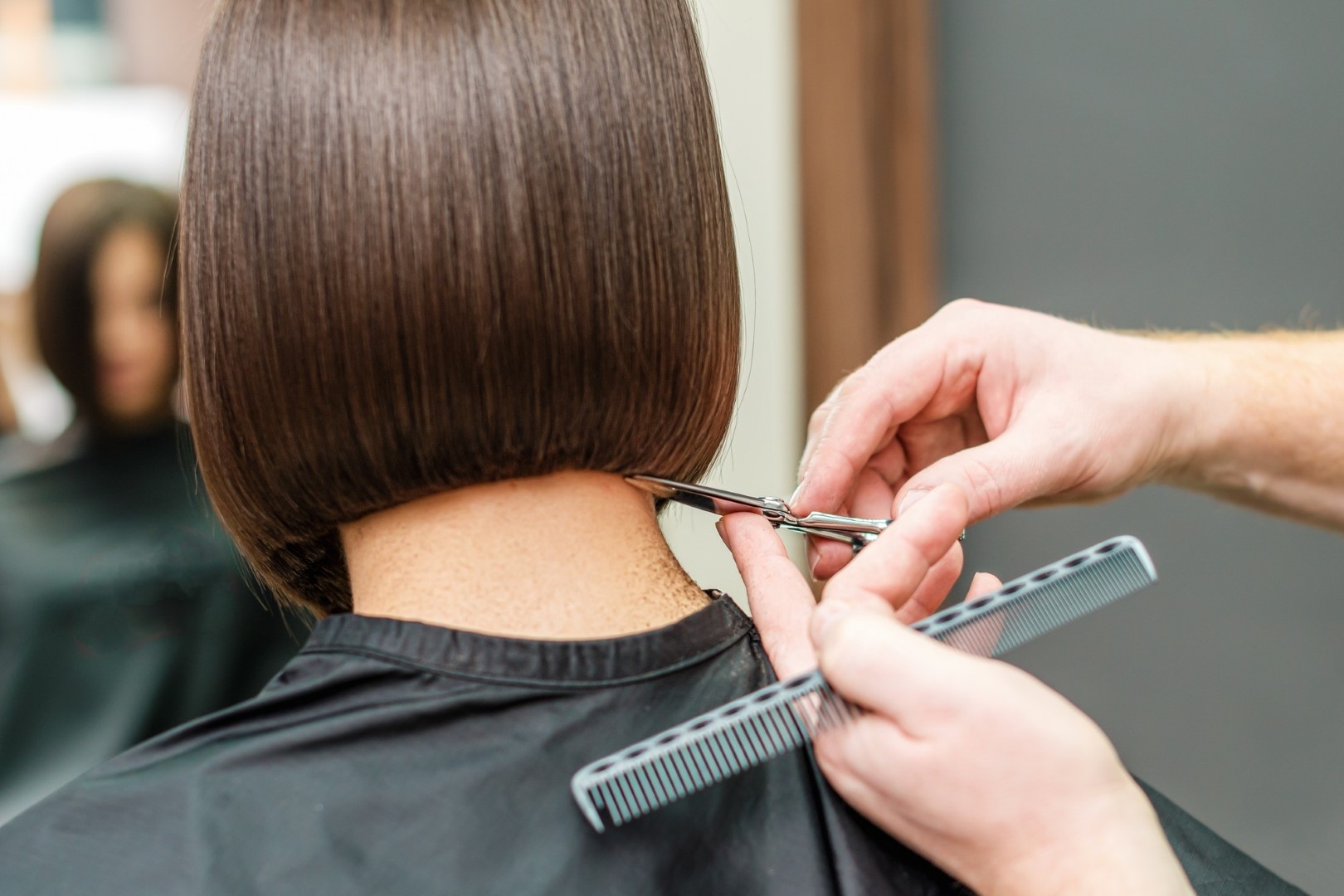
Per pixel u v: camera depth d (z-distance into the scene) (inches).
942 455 28.5
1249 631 64.9
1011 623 16.1
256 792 14.5
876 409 25.4
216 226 15.1
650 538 17.4
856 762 14.9
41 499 55.1
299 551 18.2
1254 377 29.4
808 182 60.2
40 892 13.9
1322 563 64.6
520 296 14.7
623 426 16.0
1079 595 16.2
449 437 15.2
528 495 16.3
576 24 15.2
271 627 58.9
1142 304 64.3
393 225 14.4
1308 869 65.8
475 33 14.7
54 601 54.4
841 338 61.1
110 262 55.6
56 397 57.0
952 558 21.0
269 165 14.6
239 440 15.8
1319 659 65.3
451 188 14.4
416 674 15.4
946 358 26.0
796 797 15.8
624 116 15.3
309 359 14.8
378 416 15.0
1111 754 14.2
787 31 59.8
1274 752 65.6
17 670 53.9
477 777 14.8
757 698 14.7
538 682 15.5
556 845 14.5
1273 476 31.0
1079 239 63.9
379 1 14.7
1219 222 64.0
